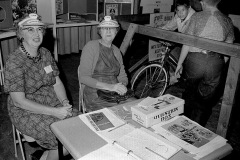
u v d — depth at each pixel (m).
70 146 1.31
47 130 1.90
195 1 3.07
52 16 4.04
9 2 3.40
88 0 4.46
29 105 1.88
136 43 6.04
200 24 2.36
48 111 1.92
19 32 1.87
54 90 2.21
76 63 5.20
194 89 2.78
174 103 1.62
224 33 2.34
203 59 2.44
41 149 2.53
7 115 3.12
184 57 2.65
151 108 1.56
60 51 5.44
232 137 2.90
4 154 2.44
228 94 2.18
